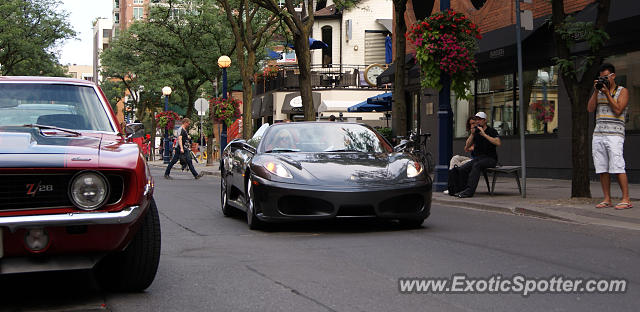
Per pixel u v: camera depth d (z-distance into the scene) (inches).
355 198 304.2
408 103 1021.8
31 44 1883.6
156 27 1492.4
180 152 884.0
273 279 213.8
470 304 179.8
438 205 467.8
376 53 1710.1
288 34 1106.1
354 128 376.8
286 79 1603.1
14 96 223.8
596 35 426.6
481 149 499.8
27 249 166.9
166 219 388.8
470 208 443.5
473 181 488.7
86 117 221.9
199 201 508.1
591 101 394.6
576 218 360.5
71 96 229.0
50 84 232.1
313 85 1583.4
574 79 441.1
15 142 182.1
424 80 555.5
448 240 293.1
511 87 767.7
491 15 809.5
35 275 228.5
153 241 193.2
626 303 179.8
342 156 341.1
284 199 311.6
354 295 191.0
